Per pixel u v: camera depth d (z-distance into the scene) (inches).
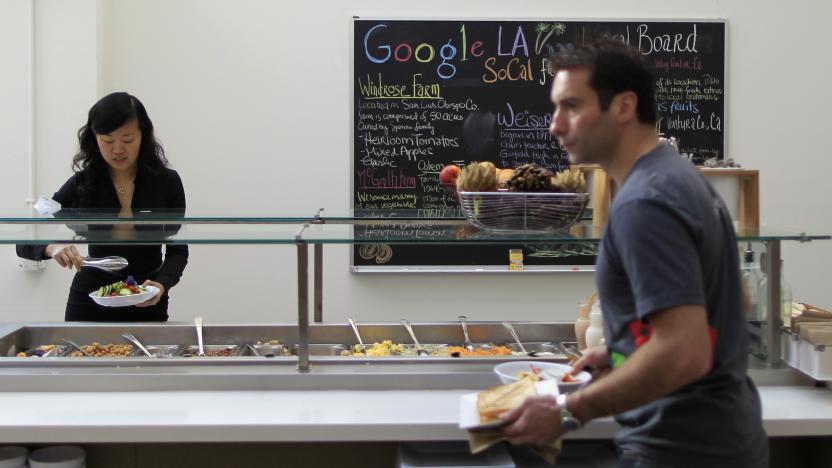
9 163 139.6
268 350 88.3
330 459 77.8
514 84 149.7
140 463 77.9
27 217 79.2
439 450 69.8
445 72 149.1
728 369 52.6
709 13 151.1
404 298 151.7
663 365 47.2
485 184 71.3
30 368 76.6
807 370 73.8
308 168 149.9
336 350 89.5
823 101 153.0
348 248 150.3
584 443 74.4
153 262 106.2
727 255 52.7
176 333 90.8
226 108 148.6
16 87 138.9
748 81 152.1
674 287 47.3
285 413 68.4
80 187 104.7
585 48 53.3
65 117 140.1
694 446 53.1
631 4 150.3
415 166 150.5
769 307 76.6
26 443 71.7
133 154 101.3
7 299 143.8
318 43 148.6
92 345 88.3
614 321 53.1
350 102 149.0
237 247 149.7
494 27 148.9
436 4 148.9
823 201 153.9
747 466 53.6
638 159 52.7
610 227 51.4
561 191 71.5
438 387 75.4
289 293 151.2
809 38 152.0
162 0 146.8
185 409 69.5
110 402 71.6
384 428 65.8
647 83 52.7
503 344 90.6
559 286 153.1
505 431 54.1
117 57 146.8
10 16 137.9
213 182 149.3
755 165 153.3
